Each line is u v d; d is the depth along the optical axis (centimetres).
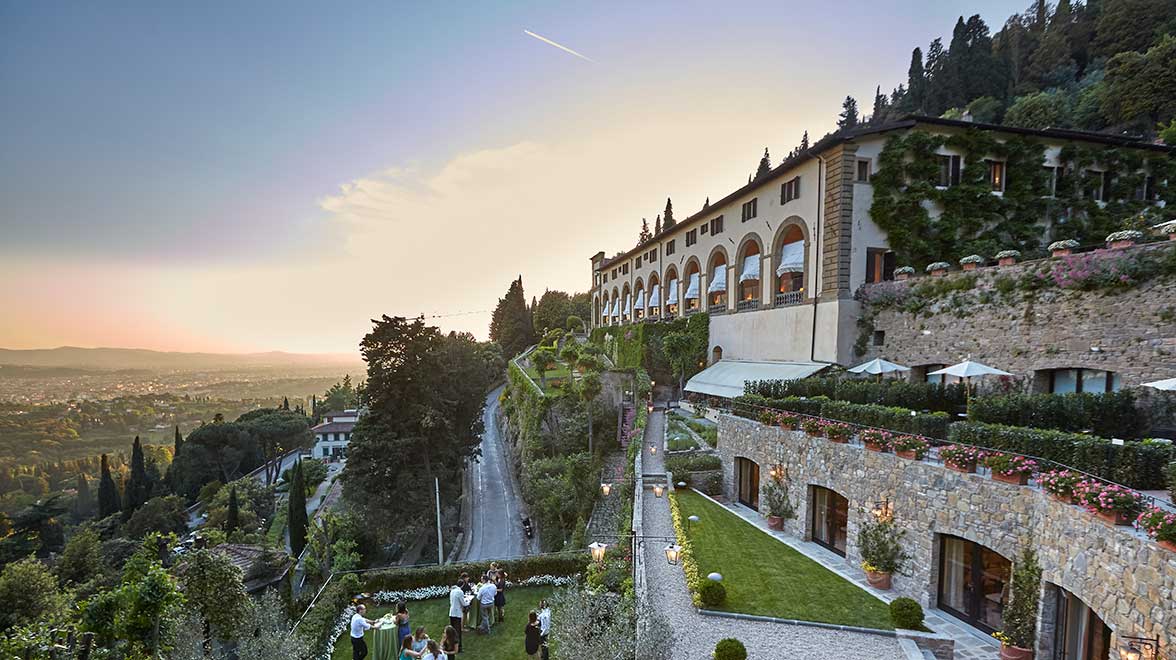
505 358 10306
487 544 3478
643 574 1655
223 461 7738
